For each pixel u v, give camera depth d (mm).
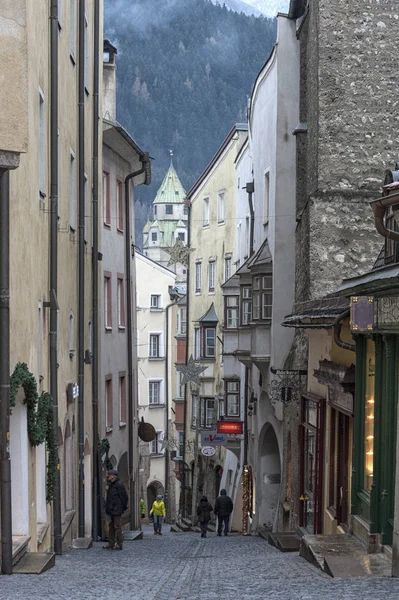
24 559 19703
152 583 17812
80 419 31625
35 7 22875
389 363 18219
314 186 32969
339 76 32312
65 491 28844
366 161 32281
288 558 22422
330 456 25531
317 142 32375
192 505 64312
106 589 16281
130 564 23516
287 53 37688
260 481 44375
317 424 27453
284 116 37938
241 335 47625
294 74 37750
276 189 38062
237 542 38375
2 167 17484
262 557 24609
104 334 42562
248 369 52125
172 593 15812
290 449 36031
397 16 32406
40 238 23891
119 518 30250
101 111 39719
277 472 44281
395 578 15766
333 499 25406
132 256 55250
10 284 19281
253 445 48188
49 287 25438
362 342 21062
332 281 32062
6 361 18156
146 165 48938
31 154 22125
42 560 19672
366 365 20969
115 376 45469
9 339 18516
